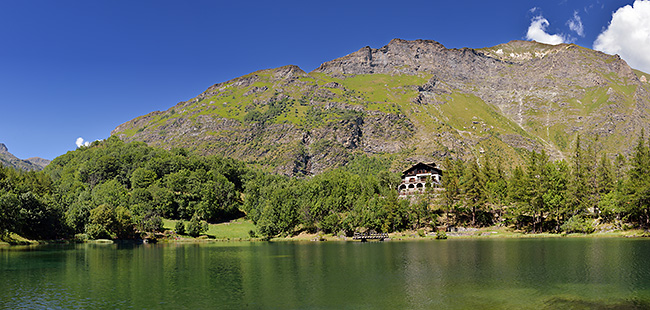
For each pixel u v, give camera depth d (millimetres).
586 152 154875
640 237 109562
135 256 103000
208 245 142875
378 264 80500
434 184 185000
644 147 126438
